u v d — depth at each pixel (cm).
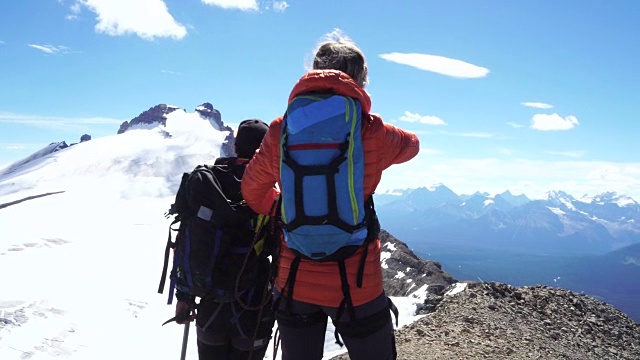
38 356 5647
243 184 406
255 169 390
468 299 1183
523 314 1172
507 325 1054
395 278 5634
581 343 1085
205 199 480
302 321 374
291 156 343
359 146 341
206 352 508
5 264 10262
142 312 8306
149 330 7425
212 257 474
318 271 357
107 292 9100
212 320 494
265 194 413
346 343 371
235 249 486
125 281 10350
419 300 1980
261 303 492
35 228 16938
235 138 516
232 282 481
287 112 355
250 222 491
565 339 1078
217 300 483
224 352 515
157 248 14525
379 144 359
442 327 1005
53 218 19588
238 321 493
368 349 365
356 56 379
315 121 337
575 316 1232
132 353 6381
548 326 1136
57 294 8488
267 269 509
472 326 1014
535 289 1357
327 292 355
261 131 508
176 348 6869
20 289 8438
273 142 373
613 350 1098
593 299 1364
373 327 360
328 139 335
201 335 506
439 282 5231
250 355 465
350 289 350
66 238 14075
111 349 6384
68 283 9431
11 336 6109
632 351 1130
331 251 338
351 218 335
